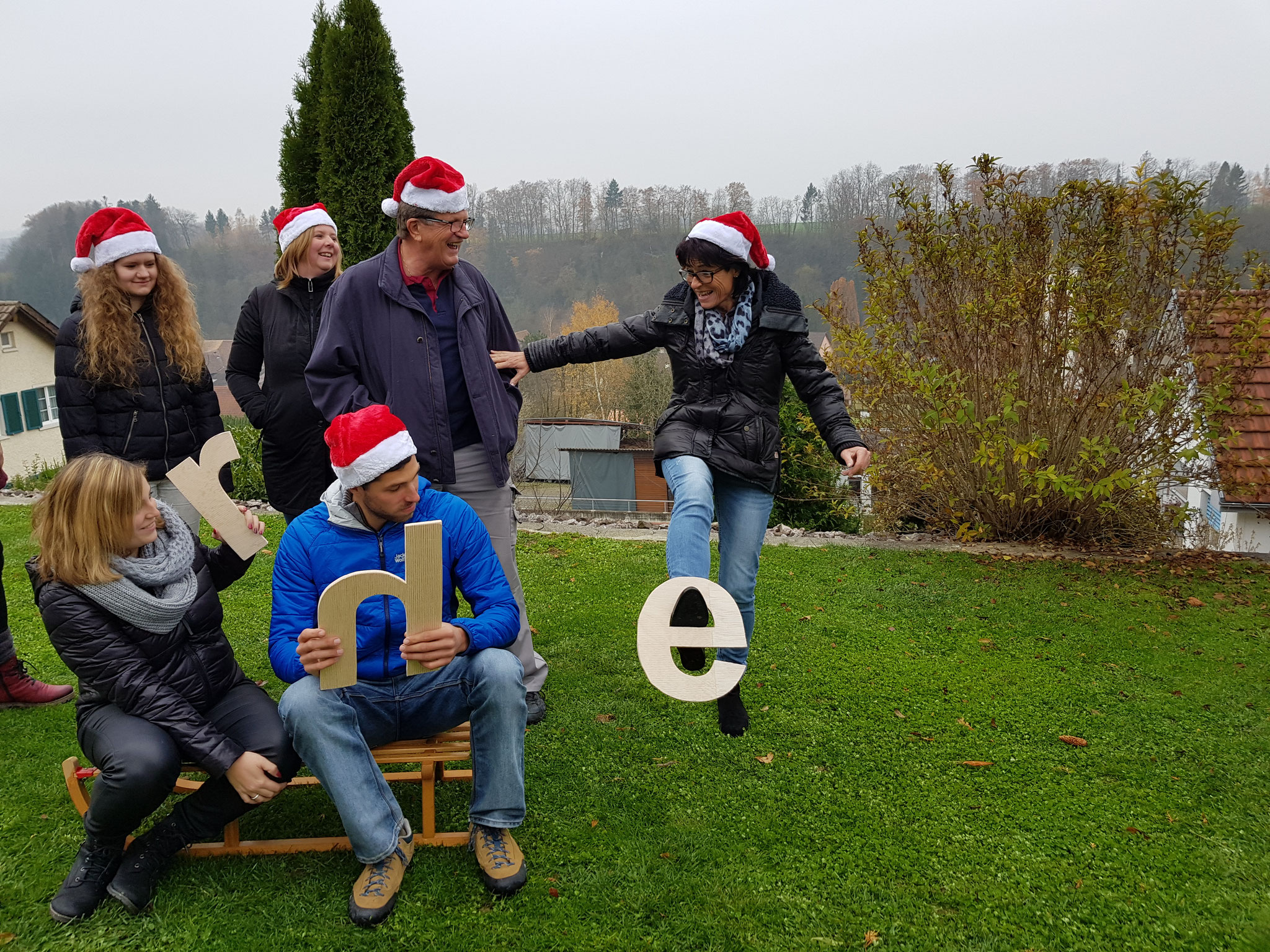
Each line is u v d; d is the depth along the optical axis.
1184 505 6.76
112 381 3.44
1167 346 6.41
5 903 2.33
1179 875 2.59
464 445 3.35
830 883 2.53
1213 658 4.36
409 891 2.42
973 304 6.39
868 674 4.08
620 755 3.27
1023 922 2.38
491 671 2.44
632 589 5.27
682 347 3.38
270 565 5.53
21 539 6.03
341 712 2.36
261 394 4.10
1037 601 5.25
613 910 2.38
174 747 2.30
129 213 3.45
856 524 9.72
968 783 3.12
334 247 3.99
